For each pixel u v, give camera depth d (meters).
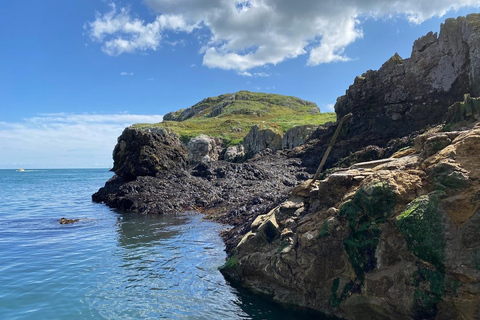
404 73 37.53
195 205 32.00
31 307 10.55
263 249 12.67
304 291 11.02
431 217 8.49
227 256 16.08
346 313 10.07
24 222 25.39
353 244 10.08
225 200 31.30
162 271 14.07
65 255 16.28
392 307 9.12
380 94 40.09
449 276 8.20
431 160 9.80
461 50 31.88
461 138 9.65
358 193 10.34
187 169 45.00
